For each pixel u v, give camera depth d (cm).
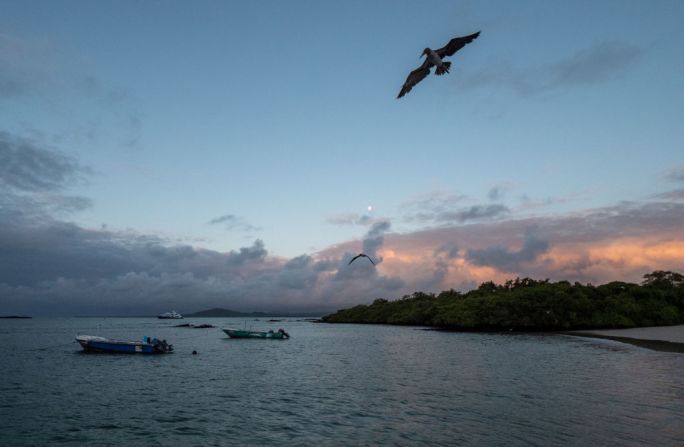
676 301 12812
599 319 11481
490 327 12950
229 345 8375
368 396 3256
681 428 2280
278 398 3259
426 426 2427
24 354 6575
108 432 2456
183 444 2239
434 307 16575
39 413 2881
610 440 2117
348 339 9725
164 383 3994
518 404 2872
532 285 14988
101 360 5831
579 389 3294
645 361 4806
